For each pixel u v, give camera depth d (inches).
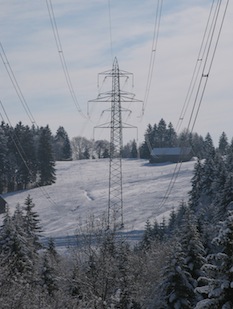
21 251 1866.4
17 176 6412.4
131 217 4210.1
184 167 7145.7
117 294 1285.7
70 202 5265.8
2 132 6471.5
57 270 1672.0
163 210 4431.6
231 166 3710.6
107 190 5846.5
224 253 719.1
